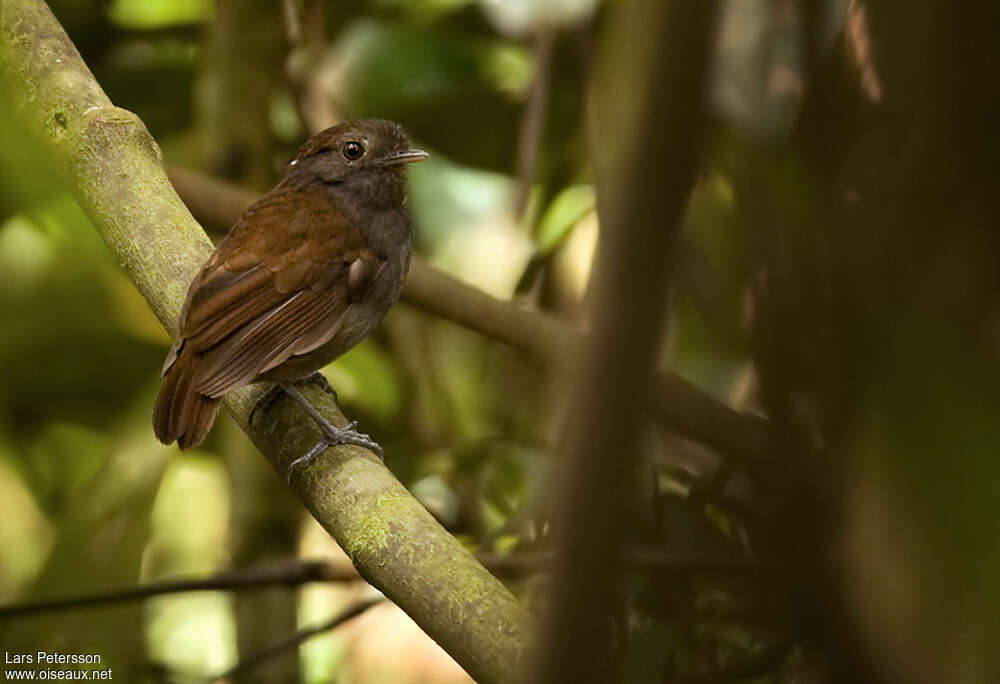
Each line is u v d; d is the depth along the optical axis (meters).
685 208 1.89
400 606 5.11
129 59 10.98
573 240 9.85
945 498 1.61
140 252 7.11
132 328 10.25
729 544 5.30
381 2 10.54
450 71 10.02
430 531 5.24
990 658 1.62
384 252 7.84
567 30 9.28
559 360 3.44
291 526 9.64
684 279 4.03
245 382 6.78
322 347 7.57
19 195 3.60
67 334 10.18
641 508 5.93
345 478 5.71
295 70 10.39
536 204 10.17
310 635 8.28
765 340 2.05
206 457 11.15
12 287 10.09
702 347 6.60
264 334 7.07
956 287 1.62
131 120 7.45
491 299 8.06
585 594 2.10
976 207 1.61
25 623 8.94
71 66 7.68
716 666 5.64
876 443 1.68
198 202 8.77
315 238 7.57
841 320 1.77
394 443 9.72
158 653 10.83
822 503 1.95
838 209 1.90
